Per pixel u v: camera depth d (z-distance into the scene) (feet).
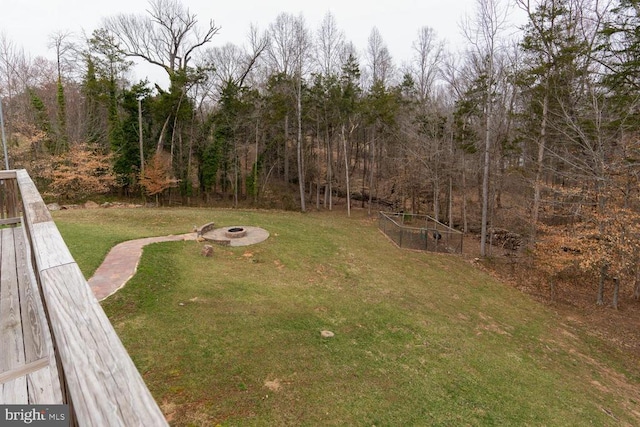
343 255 39.22
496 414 16.02
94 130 61.82
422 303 28.50
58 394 5.93
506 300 32.83
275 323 20.85
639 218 28.48
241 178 74.90
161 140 65.36
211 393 14.40
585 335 27.53
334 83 67.36
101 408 2.54
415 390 16.72
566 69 40.45
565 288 37.37
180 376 15.14
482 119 54.24
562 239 32.99
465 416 15.48
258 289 25.71
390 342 21.09
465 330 24.72
